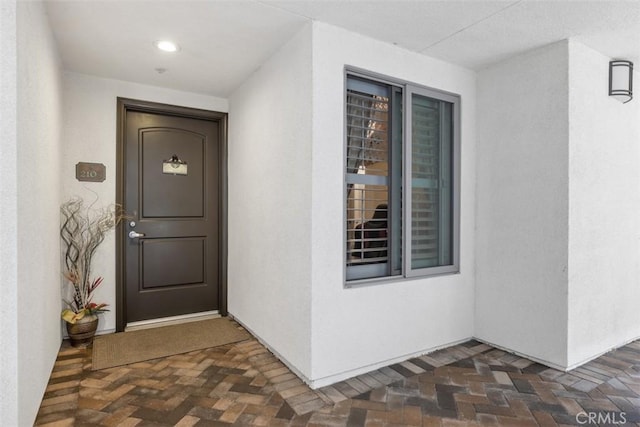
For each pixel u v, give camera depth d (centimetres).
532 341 274
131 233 346
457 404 211
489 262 305
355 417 197
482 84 312
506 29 242
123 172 335
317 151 232
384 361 263
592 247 271
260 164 303
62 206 302
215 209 389
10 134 144
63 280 303
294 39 249
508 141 292
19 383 152
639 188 314
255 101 312
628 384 236
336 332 240
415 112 289
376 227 276
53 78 244
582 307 264
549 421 194
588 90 268
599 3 209
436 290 292
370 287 256
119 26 236
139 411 201
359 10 219
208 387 229
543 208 269
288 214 258
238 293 355
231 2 209
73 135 311
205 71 312
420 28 241
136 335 321
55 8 213
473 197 316
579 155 261
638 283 314
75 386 228
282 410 204
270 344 286
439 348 296
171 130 366
